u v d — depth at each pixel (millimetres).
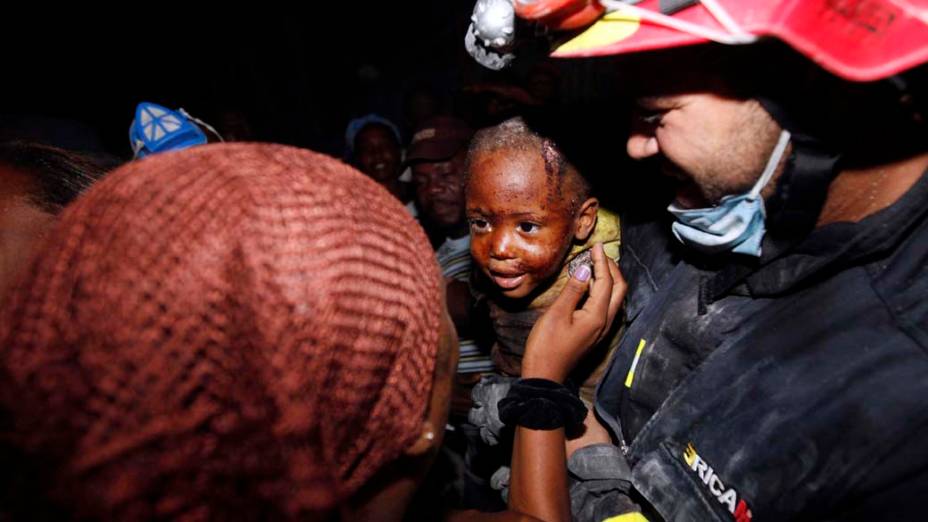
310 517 405
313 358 410
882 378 596
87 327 395
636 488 805
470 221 999
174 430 387
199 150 457
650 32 623
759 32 532
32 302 416
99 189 447
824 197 636
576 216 957
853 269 675
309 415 404
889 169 610
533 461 855
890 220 612
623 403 955
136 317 392
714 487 717
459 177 1938
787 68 580
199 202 414
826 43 511
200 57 6766
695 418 770
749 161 641
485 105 1036
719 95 621
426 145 1931
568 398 871
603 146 1000
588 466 903
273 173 438
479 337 1587
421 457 554
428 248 523
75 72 5715
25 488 389
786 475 642
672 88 642
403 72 7766
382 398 468
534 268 951
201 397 395
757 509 663
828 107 582
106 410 388
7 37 5250
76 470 381
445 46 6559
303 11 7746
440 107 3701
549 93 2672
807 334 687
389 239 464
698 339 815
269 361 400
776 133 624
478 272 1149
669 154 688
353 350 428
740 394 725
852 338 640
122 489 380
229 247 404
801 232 669
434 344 509
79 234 423
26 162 788
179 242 403
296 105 7836
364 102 8656
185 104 6625
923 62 514
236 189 418
